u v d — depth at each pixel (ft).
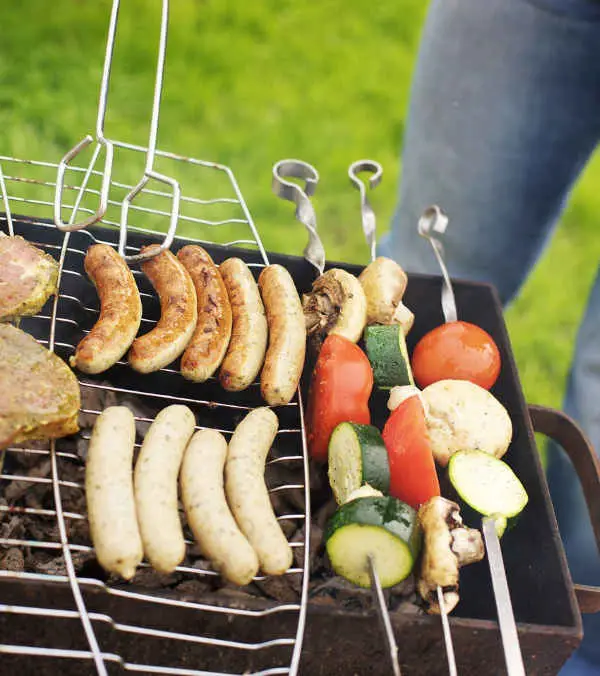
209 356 2.24
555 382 3.69
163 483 2.02
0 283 2.24
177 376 2.49
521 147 2.98
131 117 4.10
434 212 2.61
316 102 4.48
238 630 2.02
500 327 2.61
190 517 2.03
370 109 4.53
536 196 3.08
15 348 2.13
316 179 2.53
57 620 1.98
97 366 2.15
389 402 2.36
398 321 2.52
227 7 4.85
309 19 4.99
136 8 4.64
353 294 2.41
